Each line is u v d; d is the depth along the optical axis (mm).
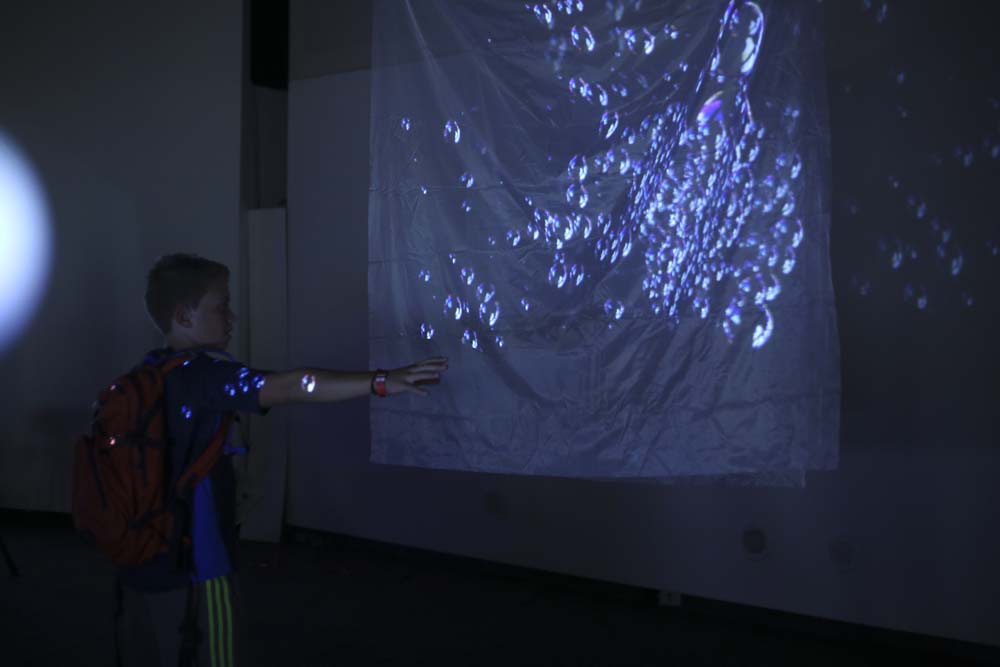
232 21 6711
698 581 4594
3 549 5609
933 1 3666
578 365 3598
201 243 6789
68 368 7273
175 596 1962
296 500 6586
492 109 3852
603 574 4984
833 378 3125
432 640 4398
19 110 7578
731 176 3293
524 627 4578
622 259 3516
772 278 3221
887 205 3836
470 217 3896
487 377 3812
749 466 3258
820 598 4133
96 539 1914
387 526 6055
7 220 7570
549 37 3717
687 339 3369
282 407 6629
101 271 7180
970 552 3664
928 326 3738
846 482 4031
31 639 4426
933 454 3756
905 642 3996
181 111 6902
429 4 4023
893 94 3797
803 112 3180
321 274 6352
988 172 3533
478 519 5582
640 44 3502
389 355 4086
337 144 6270
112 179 7184
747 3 3275
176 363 2051
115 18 7199
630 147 3516
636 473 3467
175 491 1970
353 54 6184
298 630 4566
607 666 4004
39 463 7348
